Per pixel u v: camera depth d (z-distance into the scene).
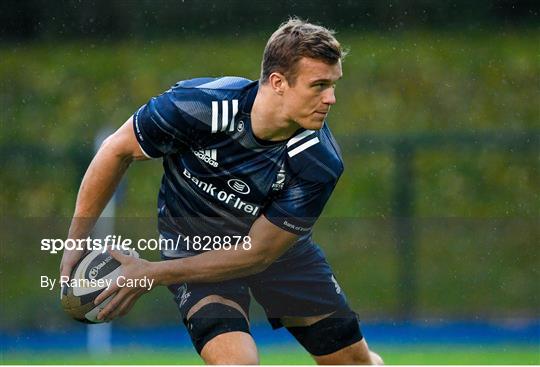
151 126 13.43
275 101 12.94
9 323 32.09
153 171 36.66
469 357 26.20
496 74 45.44
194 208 14.22
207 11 47.22
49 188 36.22
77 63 46.66
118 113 43.91
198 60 45.78
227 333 13.25
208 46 46.59
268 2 46.84
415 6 47.97
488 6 48.06
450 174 37.53
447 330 33.19
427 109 43.97
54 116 44.00
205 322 13.40
